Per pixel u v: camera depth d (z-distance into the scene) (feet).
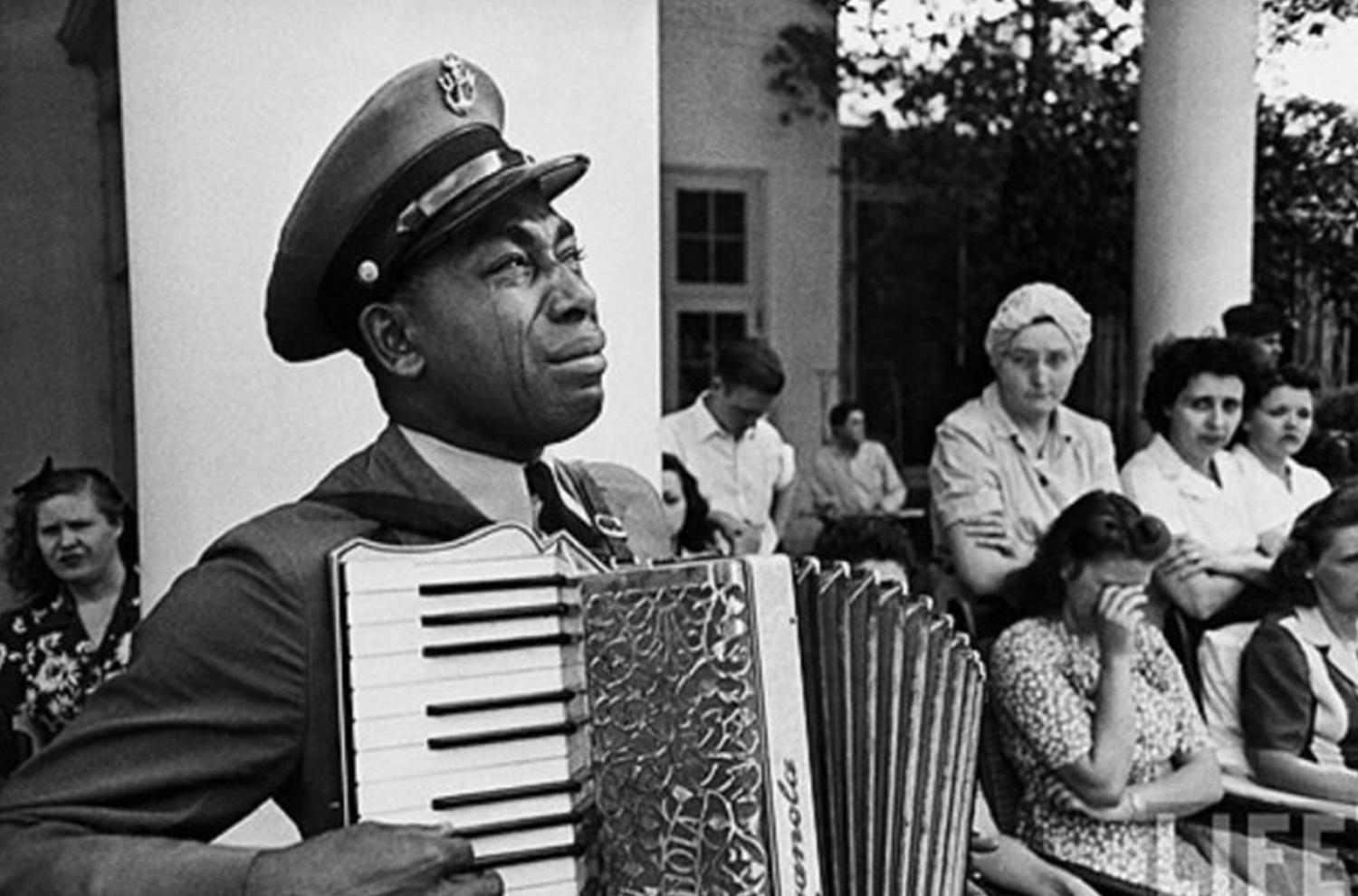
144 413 7.03
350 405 7.23
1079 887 7.99
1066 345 10.12
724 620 3.51
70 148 8.70
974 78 14.60
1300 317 11.28
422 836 3.38
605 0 7.89
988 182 14.94
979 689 4.34
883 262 15.06
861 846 3.84
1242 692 9.55
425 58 7.29
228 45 6.89
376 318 3.93
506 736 3.65
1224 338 10.30
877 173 14.97
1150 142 11.50
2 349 8.68
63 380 8.81
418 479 3.95
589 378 3.95
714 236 14.11
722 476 10.90
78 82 8.66
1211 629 9.78
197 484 7.05
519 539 3.76
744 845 3.50
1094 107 14.03
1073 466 10.37
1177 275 11.35
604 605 3.63
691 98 13.70
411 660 3.59
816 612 3.86
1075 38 14.05
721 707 3.51
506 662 3.68
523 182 3.81
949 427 10.41
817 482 13.23
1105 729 8.38
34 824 3.51
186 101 6.87
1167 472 10.21
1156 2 11.28
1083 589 8.58
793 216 14.52
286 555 3.66
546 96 7.77
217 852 3.39
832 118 14.56
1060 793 8.46
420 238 3.80
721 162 14.02
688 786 3.55
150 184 6.89
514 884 3.60
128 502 8.18
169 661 3.63
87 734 3.62
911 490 13.61
